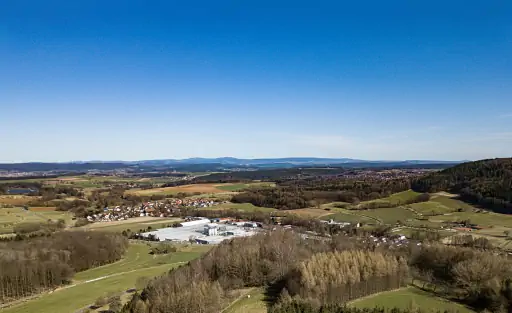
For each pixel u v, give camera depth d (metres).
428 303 106.00
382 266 116.94
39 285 128.88
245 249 135.75
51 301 116.88
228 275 124.31
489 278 112.38
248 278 125.94
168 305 96.06
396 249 149.62
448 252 133.00
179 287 104.50
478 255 125.38
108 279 141.12
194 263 128.50
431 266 134.12
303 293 104.81
